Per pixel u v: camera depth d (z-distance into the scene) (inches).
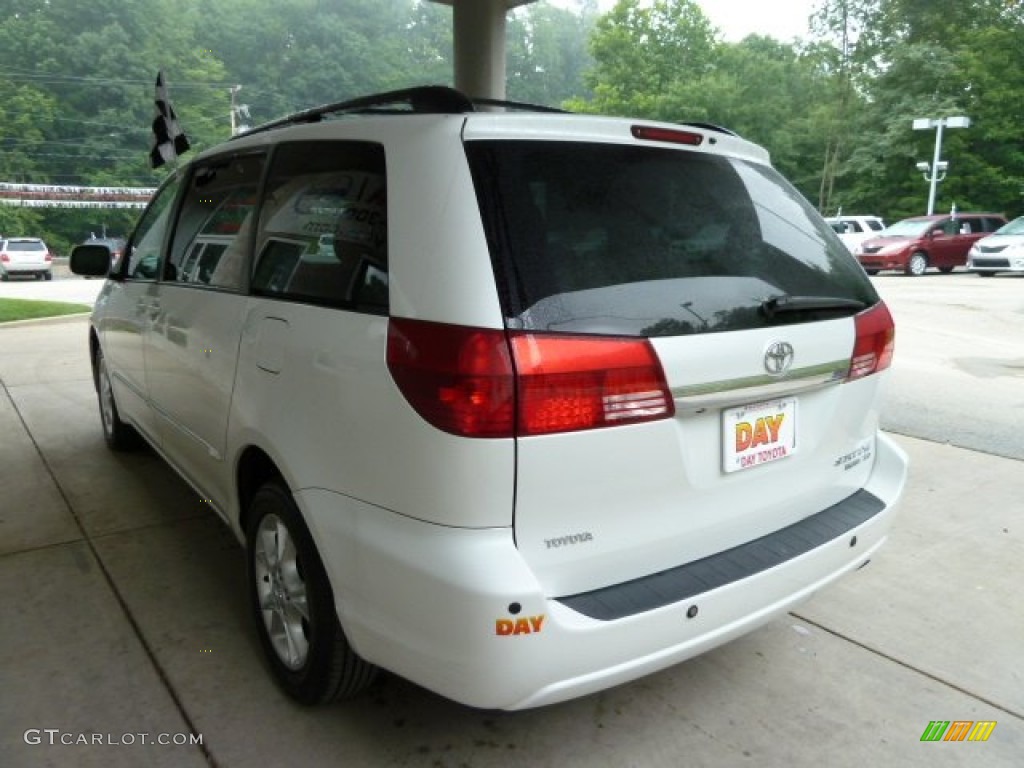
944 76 1444.4
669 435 79.0
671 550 82.6
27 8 3270.2
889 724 98.1
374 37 4178.2
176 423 133.0
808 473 96.3
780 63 1903.3
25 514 158.9
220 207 121.9
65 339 413.1
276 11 3887.8
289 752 90.6
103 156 2997.0
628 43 2075.5
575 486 74.5
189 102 3272.6
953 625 121.8
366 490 78.8
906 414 247.1
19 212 2459.4
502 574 70.7
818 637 118.1
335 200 90.2
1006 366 324.8
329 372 82.9
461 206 74.8
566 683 73.7
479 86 405.1
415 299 75.2
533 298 72.9
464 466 71.0
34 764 87.5
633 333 76.0
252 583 105.9
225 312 108.2
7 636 113.5
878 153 1504.7
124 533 150.0
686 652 80.5
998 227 900.6
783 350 86.5
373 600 78.3
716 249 86.8
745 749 92.9
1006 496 175.3
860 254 845.2
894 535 154.9
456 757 90.4
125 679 103.7
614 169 83.4
